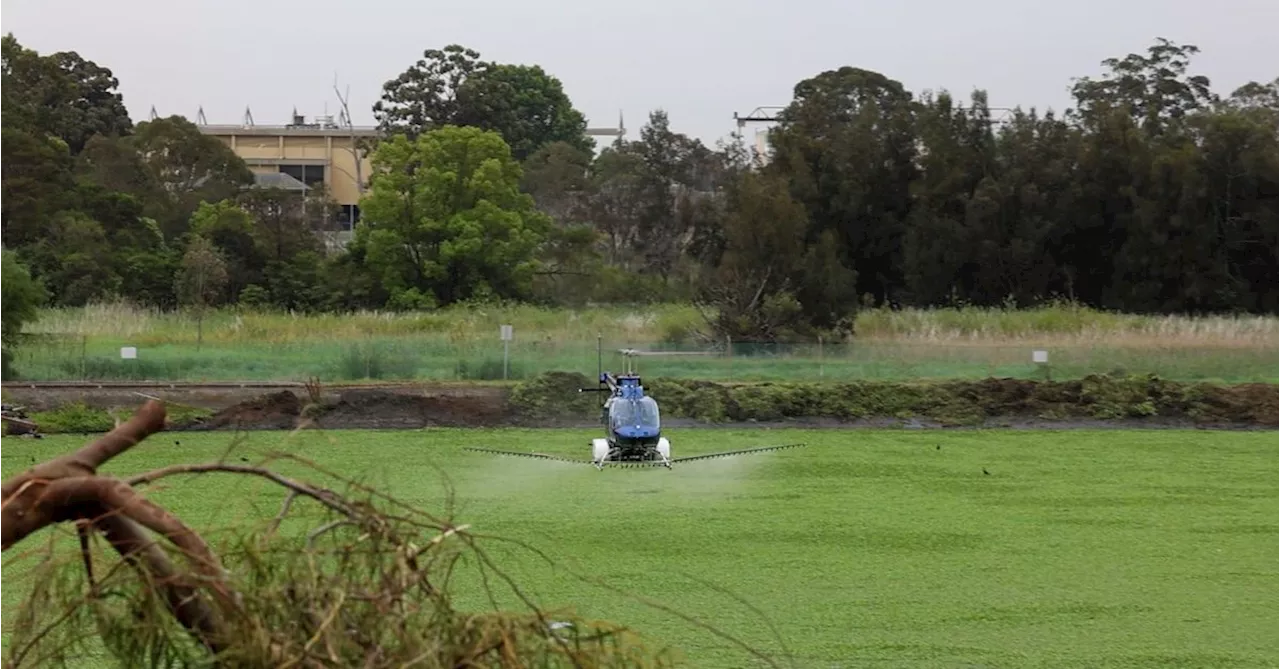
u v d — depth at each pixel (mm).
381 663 5324
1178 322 56625
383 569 5516
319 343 49594
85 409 34594
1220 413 38656
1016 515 22125
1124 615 15250
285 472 24078
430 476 25922
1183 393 39594
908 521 21391
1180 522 21531
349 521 5652
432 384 41562
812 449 31500
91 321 53812
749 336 52750
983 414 38500
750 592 16188
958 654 13477
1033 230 72000
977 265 73125
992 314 60938
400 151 72938
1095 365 45812
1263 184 71688
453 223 70312
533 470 27000
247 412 34625
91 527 5391
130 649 5453
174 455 27562
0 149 71312
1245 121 72375
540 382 37812
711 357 46438
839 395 39031
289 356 45719
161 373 42312
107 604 5477
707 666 12766
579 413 37031
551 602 15195
